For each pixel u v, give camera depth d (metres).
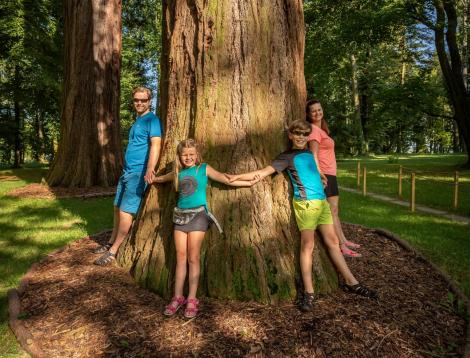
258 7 3.70
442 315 3.42
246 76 3.67
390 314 3.32
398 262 4.72
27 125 32.03
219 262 3.47
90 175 11.94
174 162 3.47
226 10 3.65
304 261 3.41
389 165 21.84
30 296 3.78
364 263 4.59
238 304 3.32
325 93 32.84
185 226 3.33
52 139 30.45
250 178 3.51
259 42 3.71
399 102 20.16
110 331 3.04
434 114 20.36
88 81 11.91
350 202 10.11
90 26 11.83
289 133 3.60
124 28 28.64
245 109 3.68
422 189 12.50
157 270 3.66
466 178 15.08
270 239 3.54
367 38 18.33
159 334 2.97
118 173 12.39
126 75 30.31
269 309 3.24
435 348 2.96
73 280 4.00
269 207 3.63
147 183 4.19
